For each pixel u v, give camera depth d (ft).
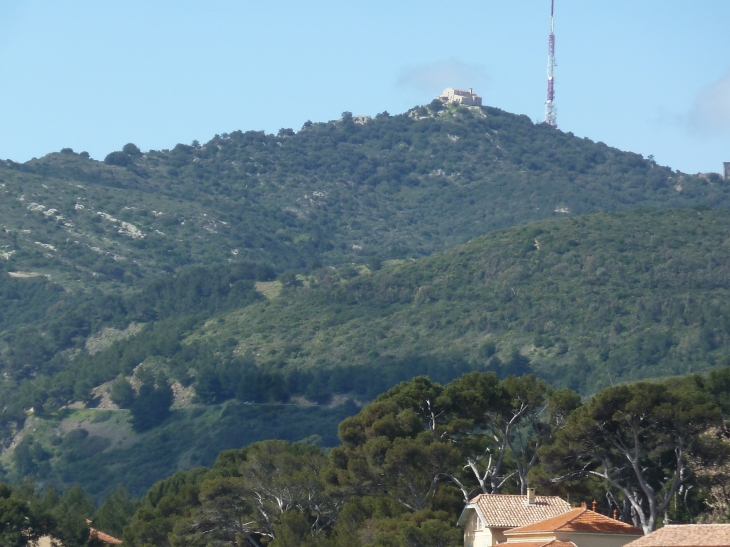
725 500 201.57
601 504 216.13
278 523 222.89
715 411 197.67
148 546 227.61
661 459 206.69
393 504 216.33
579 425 204.64
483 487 222.07
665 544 140.87
